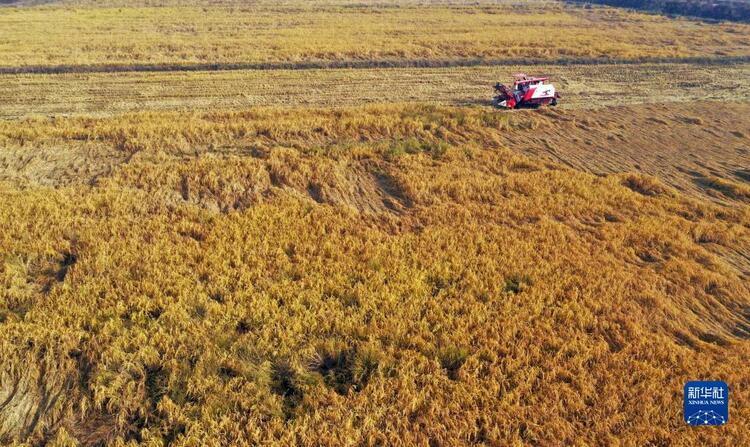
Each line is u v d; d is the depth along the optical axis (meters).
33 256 12.47
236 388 9.39
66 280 11.70
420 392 9.34
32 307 10.91
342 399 9.24
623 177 18.23
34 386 9.31
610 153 20.70
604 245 14.05
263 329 10.61
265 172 17.03
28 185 15.76
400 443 8.50
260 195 15.98
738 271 13.54
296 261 12.98
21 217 13.91
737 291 12.59
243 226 14.22
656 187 17.67
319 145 19.77
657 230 14.76
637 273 12.99
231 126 20.39
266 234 13.91
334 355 10.23
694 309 12.05
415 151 19.62
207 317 10.87
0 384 9.30
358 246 13.62
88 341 9.98
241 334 10.55
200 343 10.20
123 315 10.92
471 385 9.53
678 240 14.44
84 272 11.97
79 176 16.64
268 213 14.97
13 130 19.20
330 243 13.60
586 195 16.62
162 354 9.98
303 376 9.73
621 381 9.75
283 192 16.19
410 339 10.55
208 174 16.42
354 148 19.05
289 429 8.64
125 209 14.70
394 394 9.41
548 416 9.03
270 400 9.10
